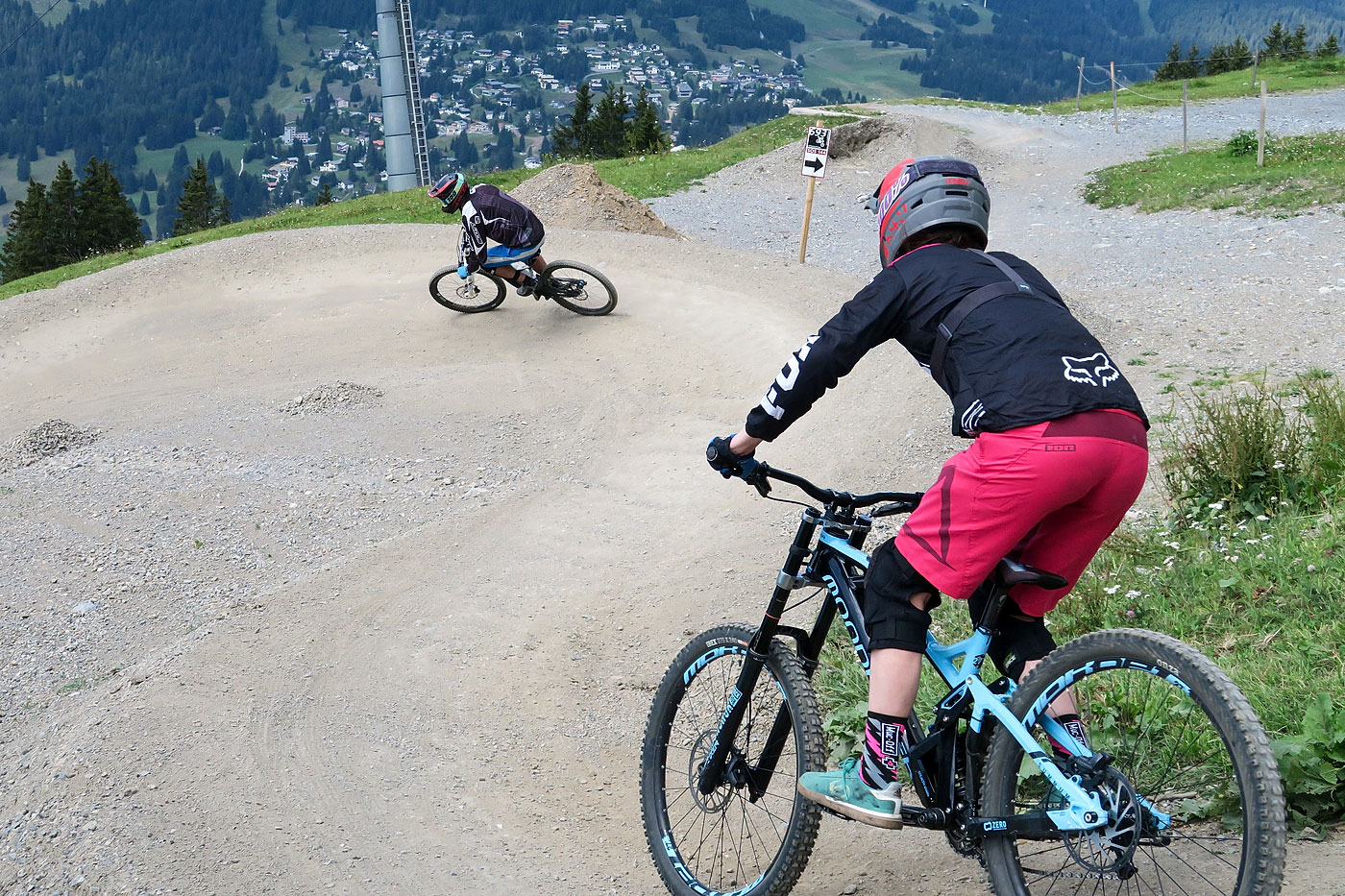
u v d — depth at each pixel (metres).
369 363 12.96
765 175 28.70
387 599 6.34
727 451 2.98
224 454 10.22
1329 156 24.23
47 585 7.61
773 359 11.47
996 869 2.76
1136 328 10.86
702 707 3.73
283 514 8.64
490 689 5.23
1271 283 12.66
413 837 3.92
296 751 4.56
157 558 7.96
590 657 5.59
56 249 59.97
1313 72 47.28
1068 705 2.74
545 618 6.05
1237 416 6.27
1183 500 6.15
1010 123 36.62
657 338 12.46
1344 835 2.97
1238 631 4.44
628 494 8.33
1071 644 2.62
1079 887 2.88
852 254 20.52
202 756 4.45
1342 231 16.42
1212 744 3.10
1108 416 2.55
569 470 9.17
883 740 2.78
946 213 2.89
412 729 4.82
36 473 10.20
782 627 3.17
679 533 7.35
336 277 16.58
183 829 3.88
